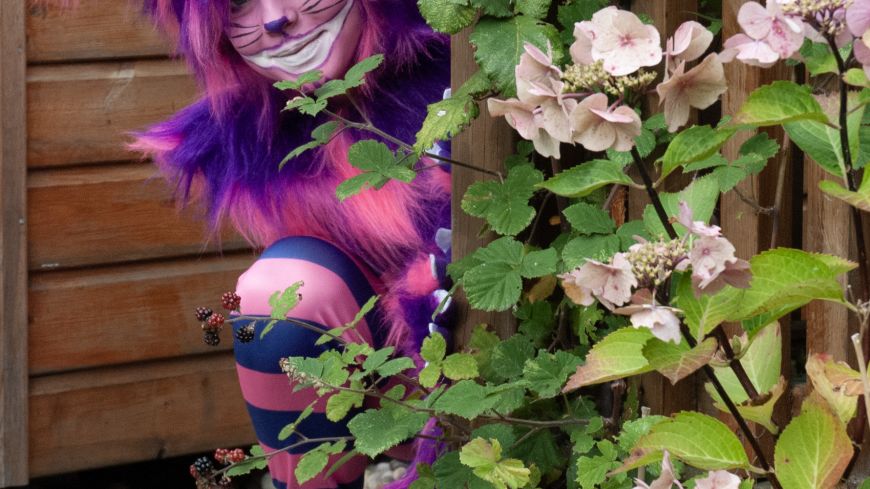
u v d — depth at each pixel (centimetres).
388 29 213
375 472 236
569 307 193
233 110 224
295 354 207
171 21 233
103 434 302
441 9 179
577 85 124
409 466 230
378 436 178
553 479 194
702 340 122
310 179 221
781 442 123
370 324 215
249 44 215
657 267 118
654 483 126
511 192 184
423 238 219
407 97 218
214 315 188
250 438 313
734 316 122
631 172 186
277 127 223
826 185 120
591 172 131
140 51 297
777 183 174
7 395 291
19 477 294
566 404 189
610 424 183
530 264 180
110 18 294
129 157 298
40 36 289
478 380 196
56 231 294
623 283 118
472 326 200
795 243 225
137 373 303
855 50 116
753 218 174
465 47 192
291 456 214
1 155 287
